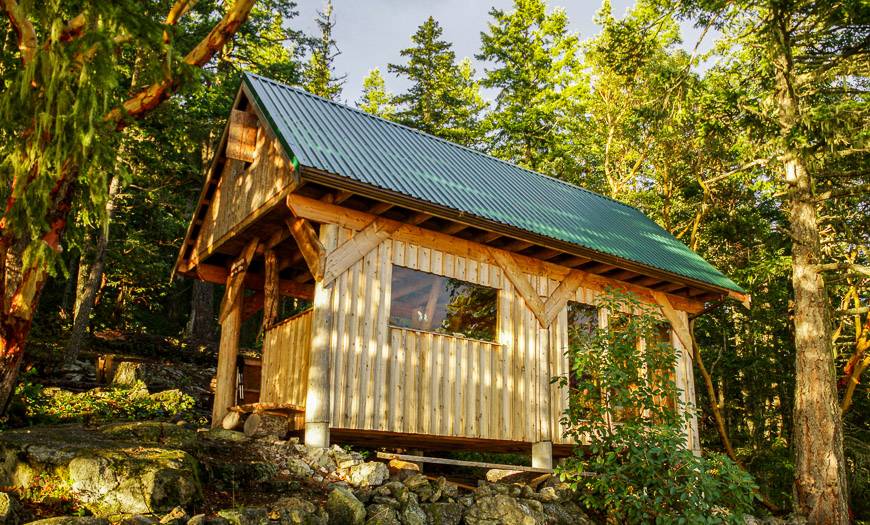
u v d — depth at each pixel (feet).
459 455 53.11
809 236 49.16
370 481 28.96
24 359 53.72
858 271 46.32
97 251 59.98
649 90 62.69
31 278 27.50
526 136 101.65
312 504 24.72
